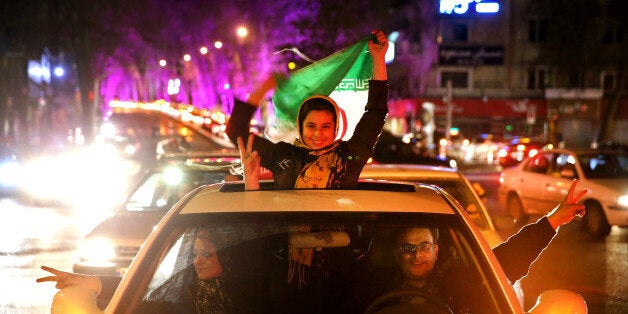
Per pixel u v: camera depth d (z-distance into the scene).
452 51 62.00
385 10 32.28
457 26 62.34
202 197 4.21
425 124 49.44
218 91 37.81
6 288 10.38
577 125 61.81
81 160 32.25
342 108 5.50
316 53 31.95
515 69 62.19
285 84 5.22
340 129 5.51
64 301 3.74
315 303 4.47
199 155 10.52
